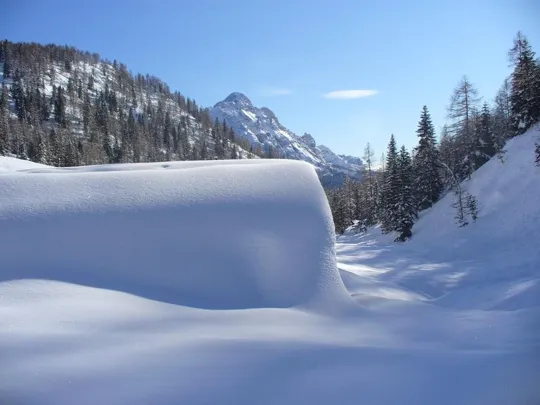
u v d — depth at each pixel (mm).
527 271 18578
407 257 29672
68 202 8586
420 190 41875
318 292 8156
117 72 178125
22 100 107312
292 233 8930
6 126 76750
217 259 8148
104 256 7738
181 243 8250
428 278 19375
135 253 7902
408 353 5344
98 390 3855
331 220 9469
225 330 6109
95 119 109062
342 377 4320
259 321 6746
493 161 36250
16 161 25328
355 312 7902
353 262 28031
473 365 4801
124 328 5828
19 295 6578
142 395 3768
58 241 7793
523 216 27531
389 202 40781
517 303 11102
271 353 5016
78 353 4785
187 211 8781
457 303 13250
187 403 3641
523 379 4359
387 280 18844
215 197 9203
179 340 5430
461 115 40531
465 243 28812
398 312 8234
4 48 136125
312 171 10391
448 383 4238
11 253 7461
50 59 153000
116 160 89125
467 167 40125
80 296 6777
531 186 29172
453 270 22172
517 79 35312
